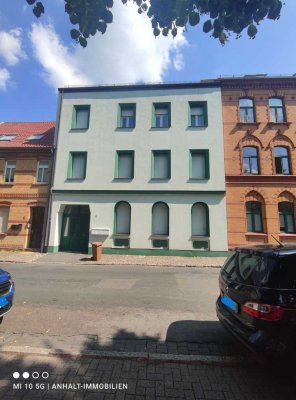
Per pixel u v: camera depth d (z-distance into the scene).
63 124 17.09
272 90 16.53
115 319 5.34
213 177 15.59
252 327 3.18
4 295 4.70
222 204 15.26
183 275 10.05
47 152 16.98
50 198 16.22
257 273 3.38
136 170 16.03
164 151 16.20
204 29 3.43
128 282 8.72
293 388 3.11
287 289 3.09
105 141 16.61
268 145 15.91
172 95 16.88
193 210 15.55
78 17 3.26
